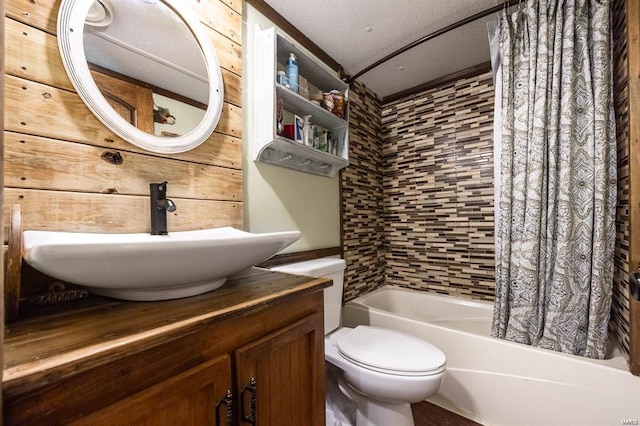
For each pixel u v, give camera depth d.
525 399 1.22
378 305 2.06
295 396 0.74
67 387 0.38
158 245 0.49
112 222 0.80
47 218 0.69
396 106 2.30
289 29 1.47
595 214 1.12
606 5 1.14
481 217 1.89
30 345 0.42
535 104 1.25
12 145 0.64
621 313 1.14
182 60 0.98
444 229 2.05
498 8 1.32
